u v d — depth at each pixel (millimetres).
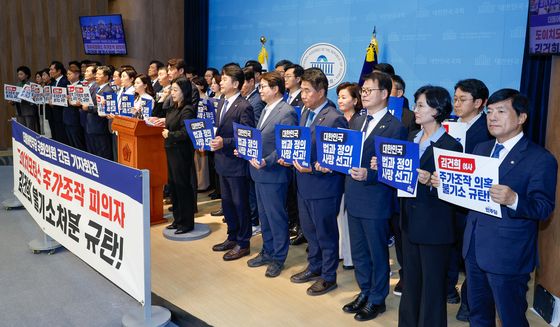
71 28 9961
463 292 3080
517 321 2311
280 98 3635
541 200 2109
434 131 2531
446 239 2469
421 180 2408
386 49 5668
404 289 2672
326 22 6332
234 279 3668
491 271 2262
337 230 3414
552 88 3207
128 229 2891
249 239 4141
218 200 5887
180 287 3523
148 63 8805
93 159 3107
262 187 3635
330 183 3258
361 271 3129
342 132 2816
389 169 2512
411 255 2611
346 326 2988
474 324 2531
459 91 3170
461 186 2193
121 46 8828
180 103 4336
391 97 3898
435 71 5234
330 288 3463
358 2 5918
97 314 3201
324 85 3359
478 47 4852
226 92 3969
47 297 3432
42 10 9727
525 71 4395
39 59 9781
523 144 2227
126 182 2836
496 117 2205
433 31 5211
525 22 4504
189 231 4590
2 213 5426
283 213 3688
